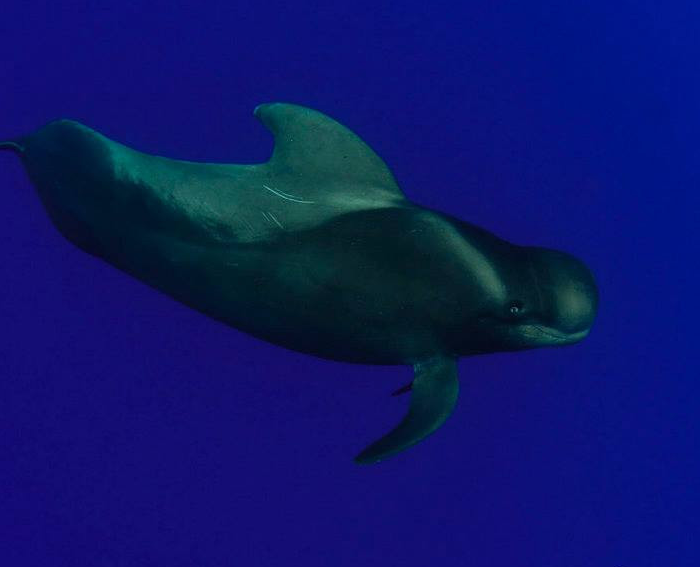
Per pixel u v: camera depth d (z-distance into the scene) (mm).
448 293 5094
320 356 5590
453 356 5570
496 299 5113
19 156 5797
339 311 5145
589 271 5406
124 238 5297
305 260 5090
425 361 5504
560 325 5266
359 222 5121
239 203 5172
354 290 5086
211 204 5168
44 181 5527
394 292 5094
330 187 5242
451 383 5434
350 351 5422
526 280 5199
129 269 5496
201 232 5156
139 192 5203
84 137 5336
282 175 5262
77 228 5500
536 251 5410
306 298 5133
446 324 5227
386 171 5289
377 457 4941
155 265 5301
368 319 5164
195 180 5211
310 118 5352
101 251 5523
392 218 5121
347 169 5270
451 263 5070
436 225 5105
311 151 5297
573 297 5223
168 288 5422
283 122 5367
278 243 5117
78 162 5316
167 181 5195
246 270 5133
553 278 5258
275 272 5113
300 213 5164
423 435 5113
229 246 5137
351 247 5078
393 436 5125
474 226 5332
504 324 5297
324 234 5109
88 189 5301
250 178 5258
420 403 5375
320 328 5238
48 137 5488
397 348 5367
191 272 5219
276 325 5297
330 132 5320
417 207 5207
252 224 5145
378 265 5066
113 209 5266
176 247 5188
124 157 5238
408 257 5074
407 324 5199
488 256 5133
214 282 5211
